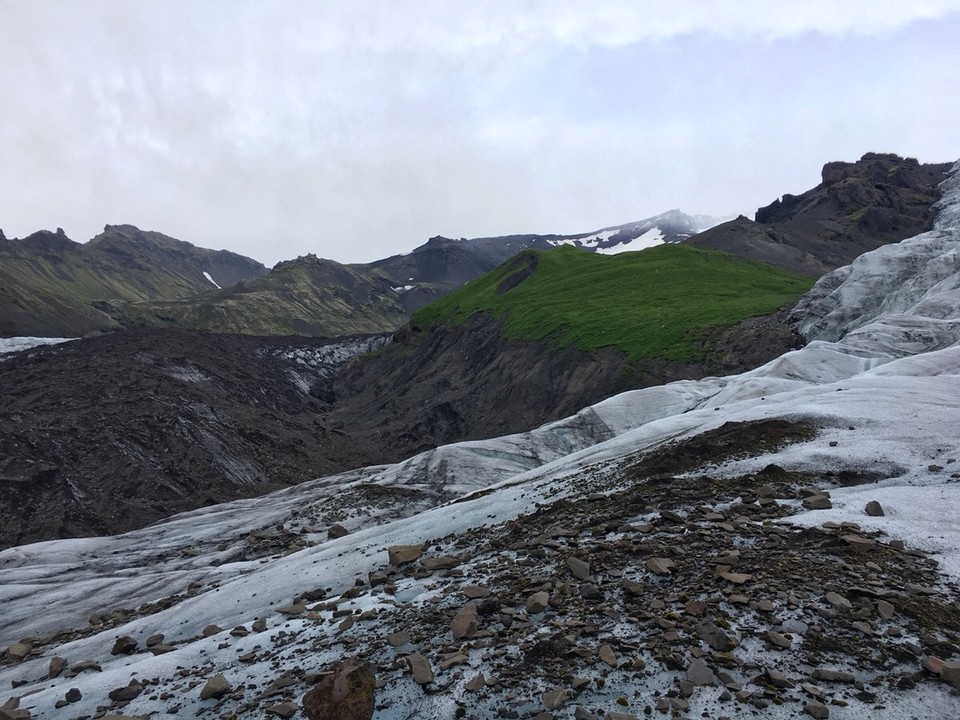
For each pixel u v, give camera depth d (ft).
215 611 68.69
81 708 47.06
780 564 41.73
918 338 140.67
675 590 41.37
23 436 189.37
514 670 35.94
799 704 29.17
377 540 79.46
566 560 49.80
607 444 101.81
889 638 32.94
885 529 45.06
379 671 39.60
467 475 136.77
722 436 76.89
